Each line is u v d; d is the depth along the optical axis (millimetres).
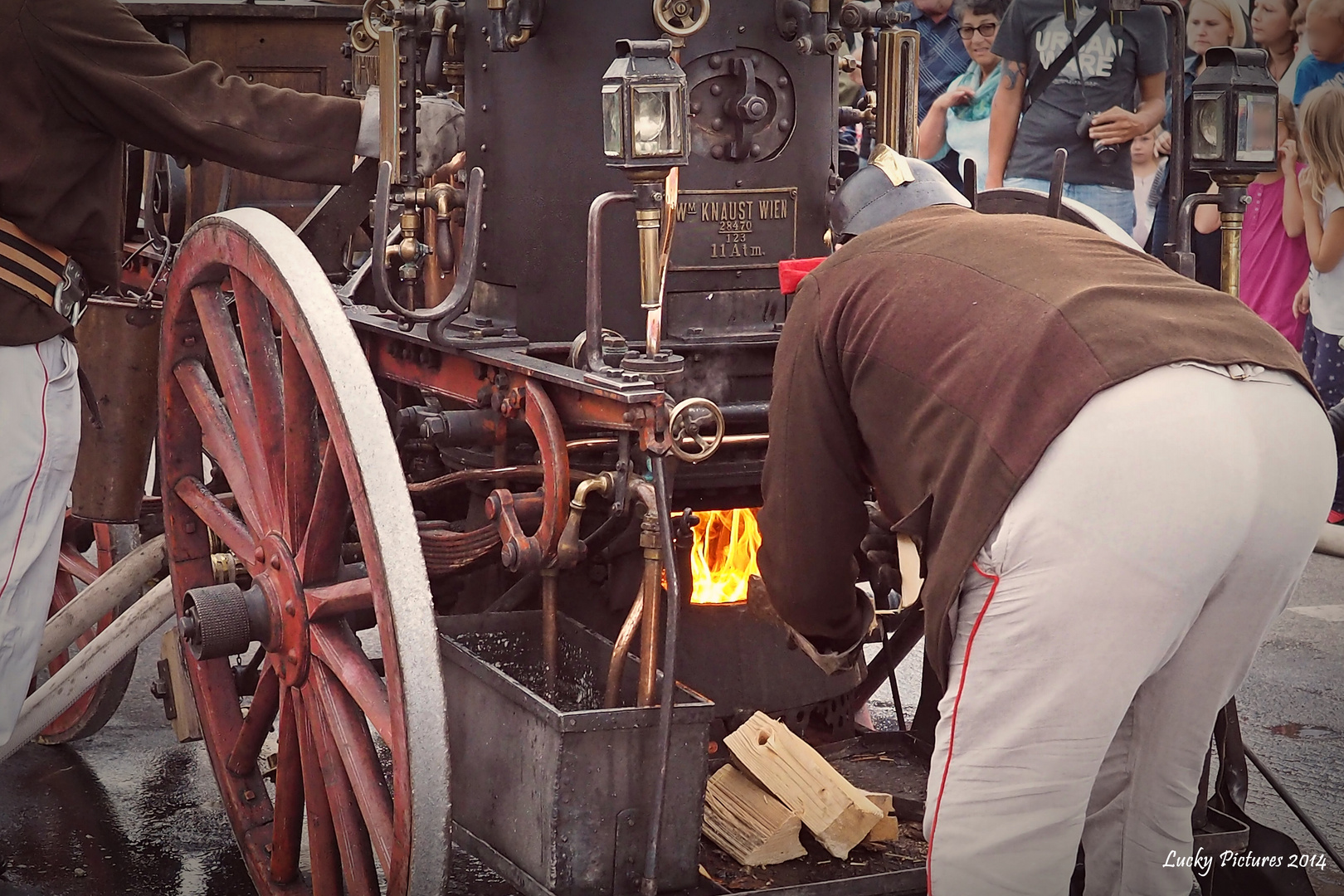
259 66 4125
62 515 2736
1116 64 5941
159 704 3879
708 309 2566
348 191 2965
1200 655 1987
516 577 2773
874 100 2959
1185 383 1801
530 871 2139
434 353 2541
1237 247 2639
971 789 1916
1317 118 5508
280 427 2359
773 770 2348
